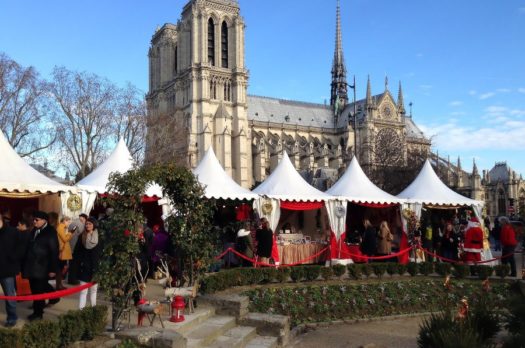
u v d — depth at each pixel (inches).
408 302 807.1
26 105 1955.0
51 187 805.2
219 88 4330.7
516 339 400.8
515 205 4434.1
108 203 493.0
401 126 4963.1
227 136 4163.4
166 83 4734.3
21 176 780.6
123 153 1053.2
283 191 1094.4
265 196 1033.5
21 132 2004.2
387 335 644.7
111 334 447.2
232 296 633.6
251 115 5034.5
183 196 617.9
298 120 5324.8
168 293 584.4
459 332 379.9
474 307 463.8
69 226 706.8
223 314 601.3
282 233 1159.0
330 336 637.9
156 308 483.5
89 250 521.7
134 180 498.0
